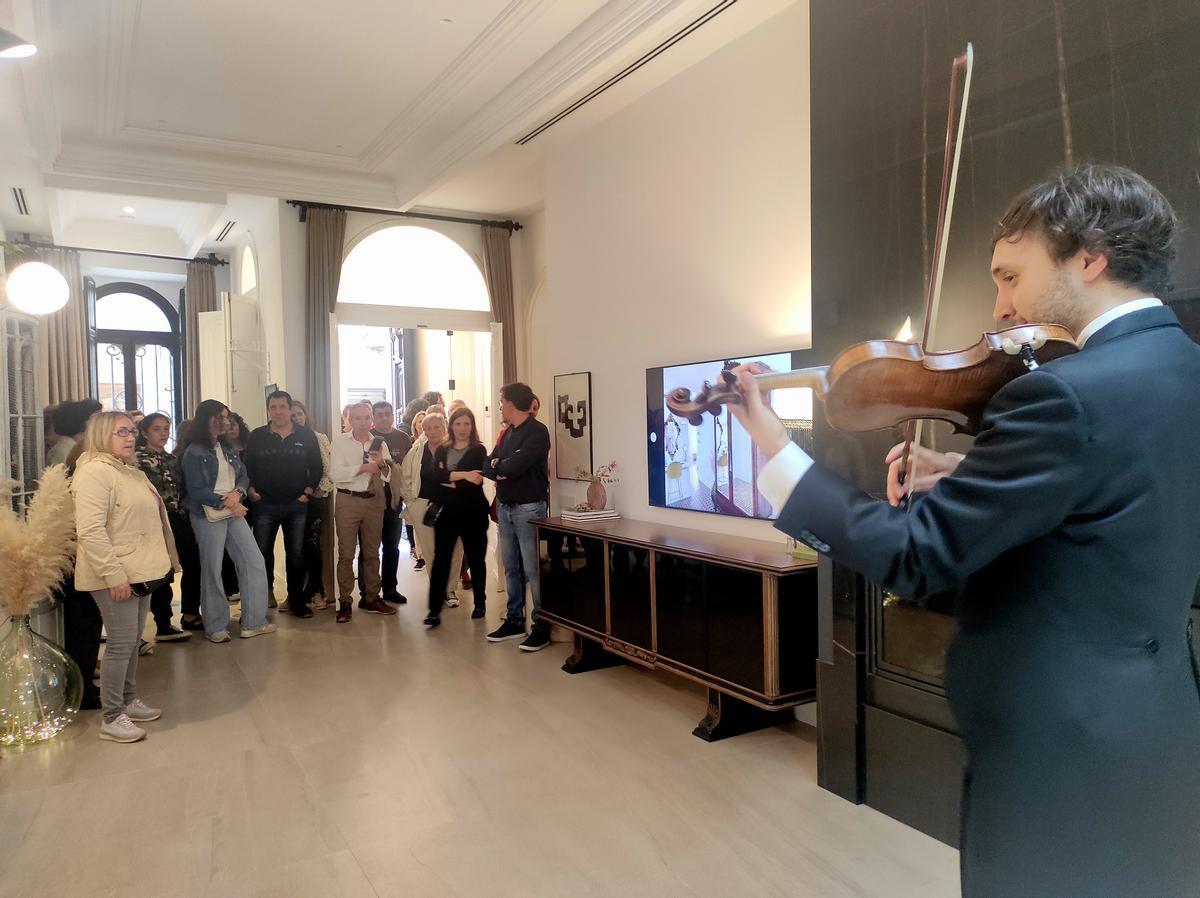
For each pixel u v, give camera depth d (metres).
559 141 5.22
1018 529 0.85
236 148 5.85
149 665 4.46
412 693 3.95
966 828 0.97
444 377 9.64
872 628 2.70
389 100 5.02
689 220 4.13
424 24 4.06
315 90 4.86
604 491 4.68
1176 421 0.86
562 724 3.52
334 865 2.43
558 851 2.49
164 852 2.52
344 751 3.27
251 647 4.78
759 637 3.06
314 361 6.56
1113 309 0.95
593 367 4.96
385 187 6.62
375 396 11.99
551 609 4.51
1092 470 0.83
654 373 4.32
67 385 8.43
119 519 3.40
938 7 2.42
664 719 3.57
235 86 4.79
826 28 2.80
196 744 3.37
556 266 5.38
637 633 3.77
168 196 6.23
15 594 3.34
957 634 0.99
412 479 5.93
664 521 4.34
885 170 2.60
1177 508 0.87
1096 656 0.87
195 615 5.24
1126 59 1.96
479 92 4.79
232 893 2.29
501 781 2.97
